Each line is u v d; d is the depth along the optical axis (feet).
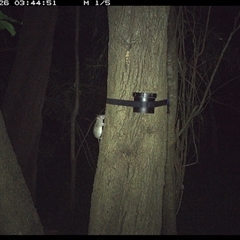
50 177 56.49
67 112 45.80
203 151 70.18
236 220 38.86
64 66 48.29
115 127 15.62
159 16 15.46
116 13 15.51
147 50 15.42
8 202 17.84
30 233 18.13
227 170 63.52
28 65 37.24
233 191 51.13
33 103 37.47
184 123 22.53
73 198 41.24
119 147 15.60
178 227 35.83
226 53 40.04
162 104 15.67
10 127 37.04
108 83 15.85
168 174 19.75
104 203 15.85
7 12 42.83
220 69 44.86
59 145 56.75
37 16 37.19
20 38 37.58
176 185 22.12
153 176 15.78
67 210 41.96
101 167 15.94
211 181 56.08
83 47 48.75
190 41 31.58
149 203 15.83
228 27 48.42
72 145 41.14
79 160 61.36
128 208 15.70
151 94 15.29
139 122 15.47
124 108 15.51
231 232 34.53
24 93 37.27
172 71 19.77
